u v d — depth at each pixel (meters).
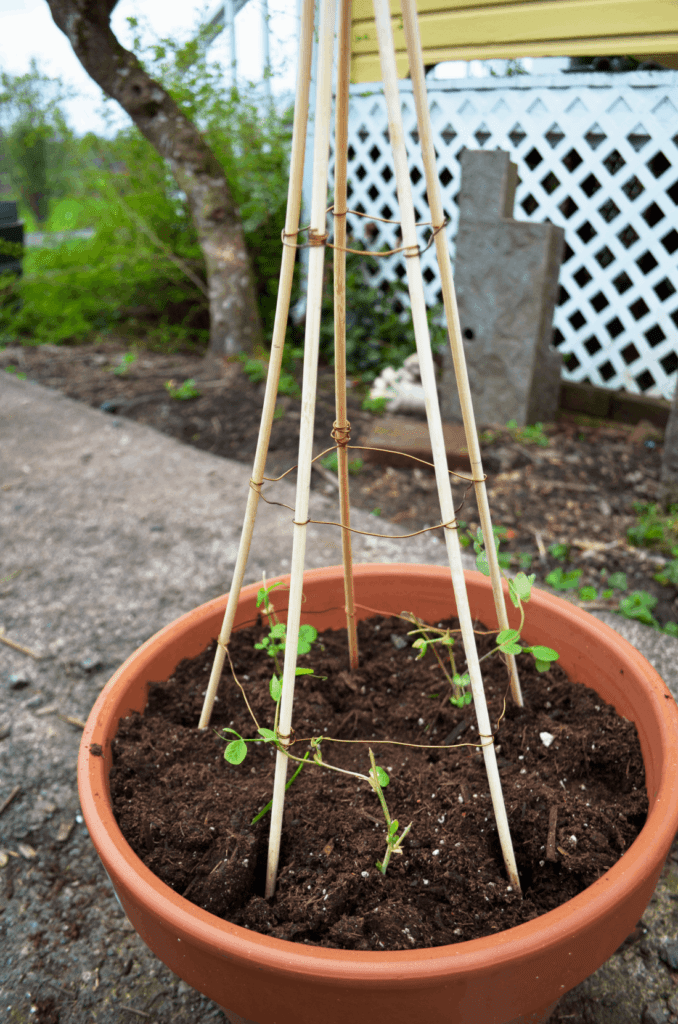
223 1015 1.34
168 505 3.24
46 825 1.73
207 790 1.21
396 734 1.39
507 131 4.20
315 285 0.88
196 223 4.83
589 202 3.99
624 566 2.73
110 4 4.07
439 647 1.57
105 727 1.23
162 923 0.89
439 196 0.95
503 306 3.74
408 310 4.88
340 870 1.08
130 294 5.95
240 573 1.23
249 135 5.12
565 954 0.86
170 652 1.45
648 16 3.53
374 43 4.59
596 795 1.23
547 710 1.40
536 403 3.93
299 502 0.95
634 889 0.89
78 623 2.44
